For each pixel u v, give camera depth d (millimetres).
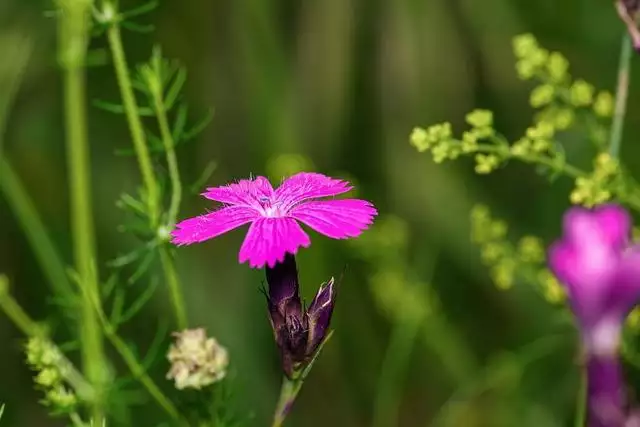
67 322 336
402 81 403
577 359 249
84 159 320
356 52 402
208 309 384
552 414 375
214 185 400
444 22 402
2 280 326
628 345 322
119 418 323
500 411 376
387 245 377
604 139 333
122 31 402
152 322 383
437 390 405
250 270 397
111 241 391
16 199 343
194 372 302
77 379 314
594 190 312
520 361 366
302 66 399
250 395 379
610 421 244
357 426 402
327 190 266
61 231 402
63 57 317
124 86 310
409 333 377
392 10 398
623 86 317
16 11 354
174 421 329
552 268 244
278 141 397
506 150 317
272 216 264
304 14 398
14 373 388
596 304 242
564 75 330
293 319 268
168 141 311
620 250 241
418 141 318
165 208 337
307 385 405
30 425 385
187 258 385
